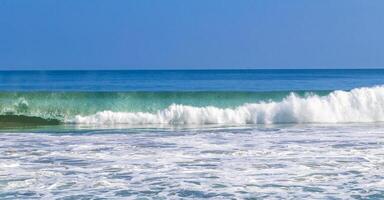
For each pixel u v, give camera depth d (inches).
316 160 576.7
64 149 663.1
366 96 1115.3
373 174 508.7
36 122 1112.2
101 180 488.1
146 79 3309.5
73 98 1151.0
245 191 446.9
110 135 819.4
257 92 1171.9
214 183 474.0
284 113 1087.0
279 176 500.1
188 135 810.8
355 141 727.1
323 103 1104.2
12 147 682.8
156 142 725.3
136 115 1089.4
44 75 4303.6
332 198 425.1
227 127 962.7
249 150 644.7
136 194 439.2
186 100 1162.6
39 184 473.4
